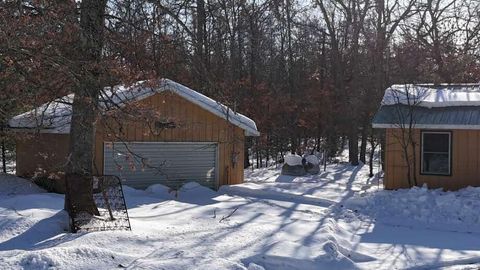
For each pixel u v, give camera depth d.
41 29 8.19
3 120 11.76
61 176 16.86
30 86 9.09
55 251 7.89
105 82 9.65
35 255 7.69
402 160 17.11
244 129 20.23
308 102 32.72
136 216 12.30
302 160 24.64
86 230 9.98
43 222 10.17
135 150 18.05
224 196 17.19
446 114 16.50
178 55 10.20
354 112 32.03
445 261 9.46
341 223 13.10
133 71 9.97
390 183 17.28
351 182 21.09
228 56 19.36
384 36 31.42
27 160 19.30
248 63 29.06
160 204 14.45
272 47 33.31
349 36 34.12
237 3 12.30
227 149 19.97
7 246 9.05
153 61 10.16
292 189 18.12
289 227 11.16
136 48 9.91
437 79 28.22
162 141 18.52
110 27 10.00
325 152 31.06
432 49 30.36
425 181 16.73
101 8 9.85
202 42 10.24
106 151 17.23
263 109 30.23
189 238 9.89
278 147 34.31
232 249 9.09
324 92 32.44
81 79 9.14
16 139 16.33
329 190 17.97
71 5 8.58
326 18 32.84
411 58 29.92
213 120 19.62
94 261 7.90
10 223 10.08
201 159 19.53
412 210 14.03
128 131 17.56
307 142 34.78
